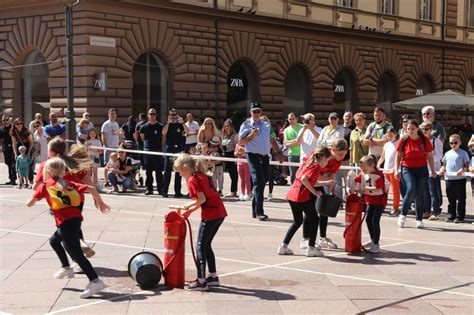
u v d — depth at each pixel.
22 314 6.51
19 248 9.56
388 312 6.71
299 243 10.17
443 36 39.69
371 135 13.68
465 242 10.61
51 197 7.10
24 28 25.28
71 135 16.94
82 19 23.78
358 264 8.86
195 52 27.30
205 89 27.77
